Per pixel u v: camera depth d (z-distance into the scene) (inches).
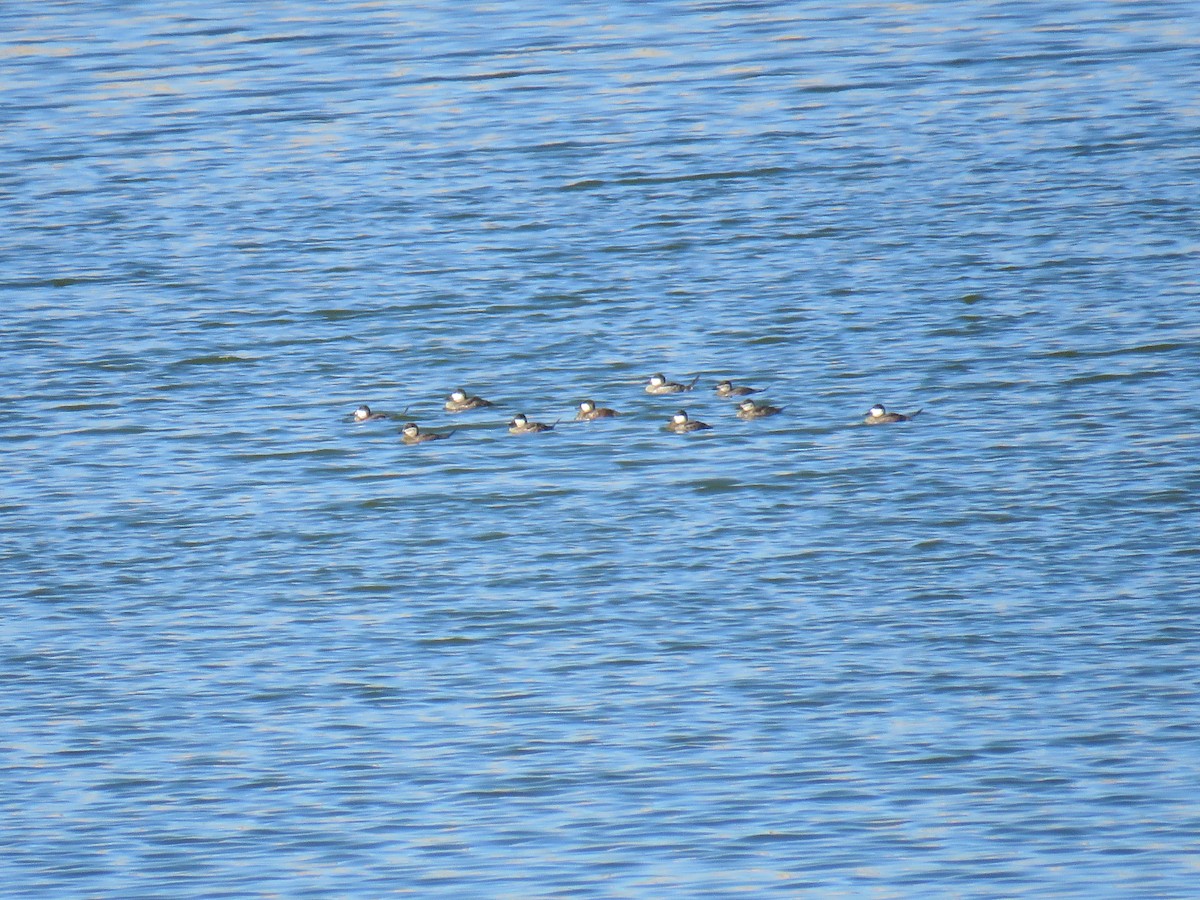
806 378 2231.8
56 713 1608.0
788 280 2529.5
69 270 2709.2
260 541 1914.4
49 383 2333.9
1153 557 1770.4
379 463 2082.9
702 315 2438.5
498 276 2620.6
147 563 1875.0
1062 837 1382.9
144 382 2333.9
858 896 1317.7
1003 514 1872.5
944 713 1550.2
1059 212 2689.5
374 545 1895.9
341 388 2295.8
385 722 1581.0
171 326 2507.4
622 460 2052.2
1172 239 2564.0
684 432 2108.8
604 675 1636.3
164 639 1728.6
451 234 2790.4
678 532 1883.6
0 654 1706.4
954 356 2265.0
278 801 1475.1
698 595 1760.6
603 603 1756.9
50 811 1470.2
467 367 2335.1
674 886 1337.4
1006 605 1708.9
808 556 1819.6
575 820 1433.3
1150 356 2222.0
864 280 2512.3
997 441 2034.9
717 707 1577.3
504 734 1555.1
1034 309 2379.4
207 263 2721.5
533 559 1849.2
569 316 2470.5
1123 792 1435.8
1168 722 1520.7
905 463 1998.0
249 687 1643.7
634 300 2506.2
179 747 1552.7
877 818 1414.9
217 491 2030.0
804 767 1489.9
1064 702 1556.3
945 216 2711.6
